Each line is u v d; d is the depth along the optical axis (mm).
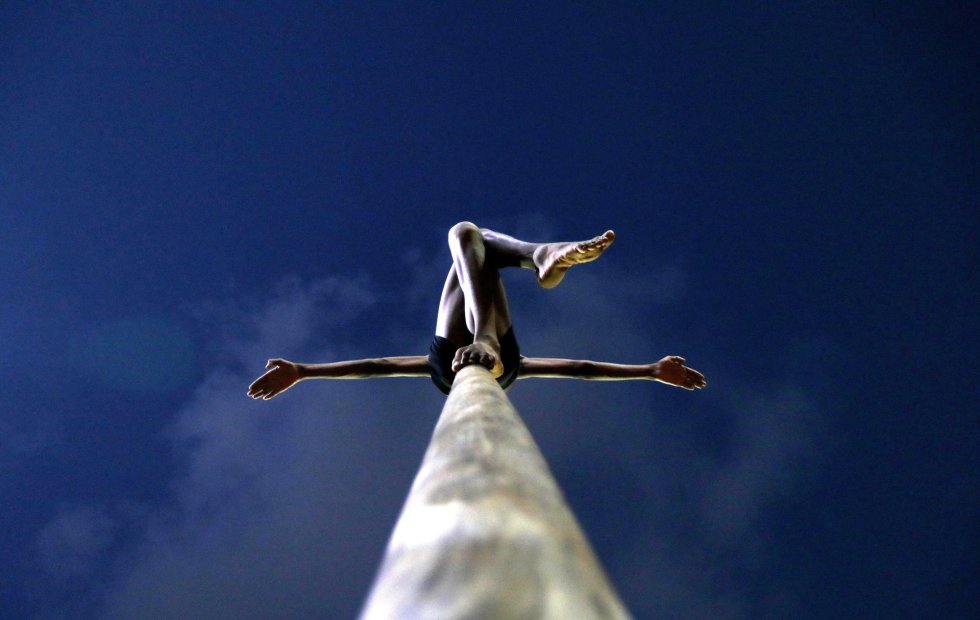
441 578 594
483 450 978
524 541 636
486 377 2008
